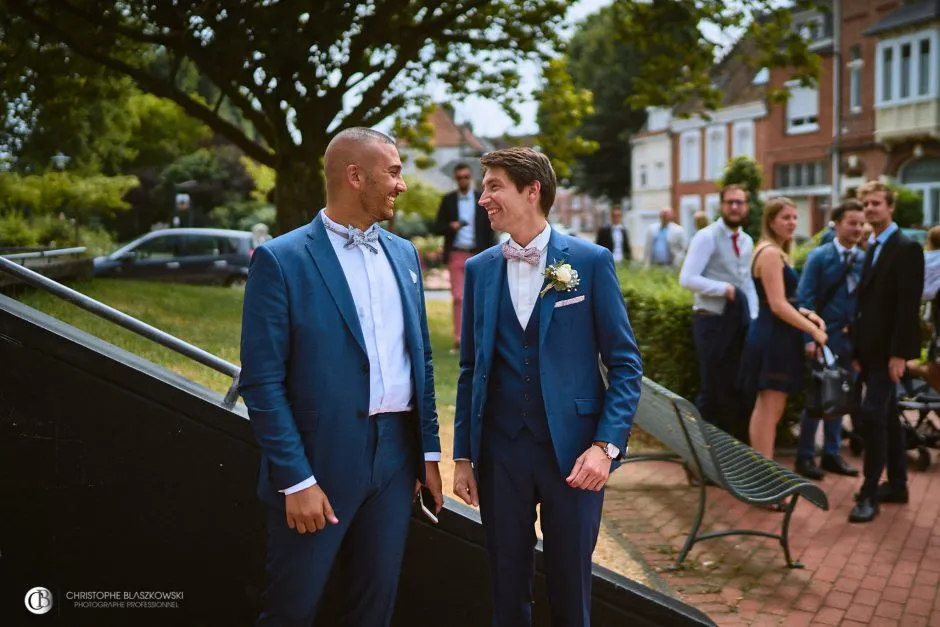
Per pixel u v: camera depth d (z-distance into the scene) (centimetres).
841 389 585
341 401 282
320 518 274
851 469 698
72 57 1256
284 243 285
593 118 5562
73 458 352
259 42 1022
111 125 2356
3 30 1133
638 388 305
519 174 305
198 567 359
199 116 1218
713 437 612
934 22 3136
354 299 289
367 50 1312
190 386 366
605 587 371
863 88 3459
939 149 3200
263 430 273
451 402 765
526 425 306
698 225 1453
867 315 588
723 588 477
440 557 368
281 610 287
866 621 436
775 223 623
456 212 1066
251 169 3694
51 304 477
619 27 1377
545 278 307
